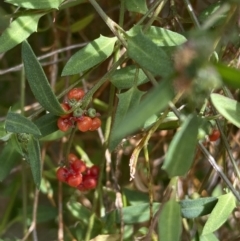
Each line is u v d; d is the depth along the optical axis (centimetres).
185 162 19
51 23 30
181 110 24
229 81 18
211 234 25
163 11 28
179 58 18
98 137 32
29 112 31
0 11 25
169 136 30
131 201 29
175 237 21
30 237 33
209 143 28
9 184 34
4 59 33
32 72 22
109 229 27
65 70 23
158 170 31
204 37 18
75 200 30
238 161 29
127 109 23
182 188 29
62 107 23
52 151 32
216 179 30
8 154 26
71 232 30
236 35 23
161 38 23
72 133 25
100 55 23
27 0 24
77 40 32
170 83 18
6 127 22
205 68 18
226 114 21
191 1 28
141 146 23
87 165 30
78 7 31
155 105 18
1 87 34
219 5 25
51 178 31
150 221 24
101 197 28
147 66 21
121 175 31
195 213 24
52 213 31
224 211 23
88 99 23
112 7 30
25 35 24
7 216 31
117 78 24
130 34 23
